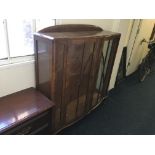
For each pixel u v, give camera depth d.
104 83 2.41
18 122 1.26
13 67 1.50
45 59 1.50
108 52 2.14
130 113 2.57
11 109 1.39
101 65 2.16
